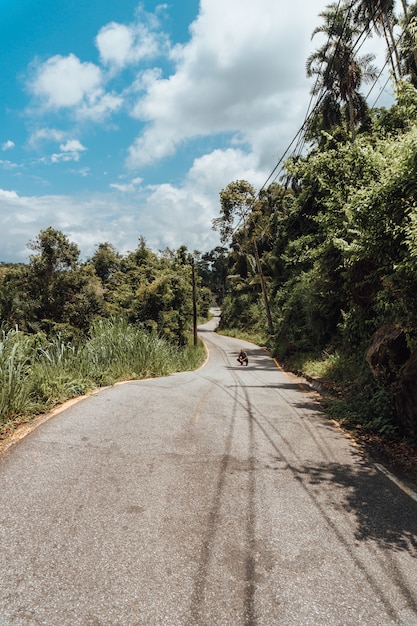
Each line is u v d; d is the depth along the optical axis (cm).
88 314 2800
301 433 545
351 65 1997
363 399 734
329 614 200
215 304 10738
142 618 193
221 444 467
